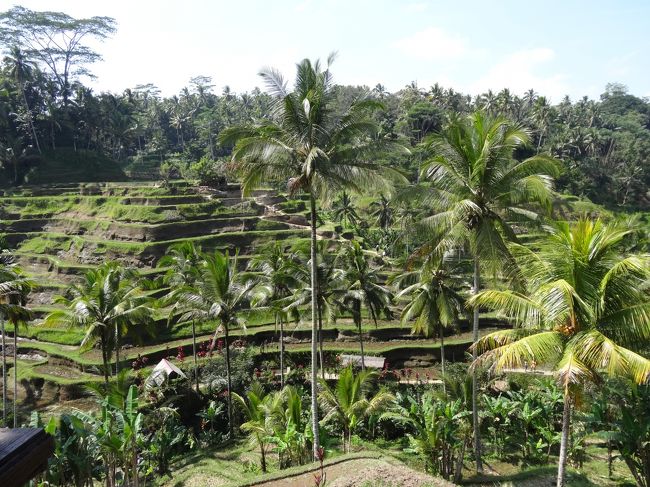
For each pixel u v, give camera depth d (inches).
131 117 4143.7
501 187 840.9
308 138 863.1
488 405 1147.9
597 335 575.5
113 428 811.4
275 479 757.9
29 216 2706.7
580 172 3983.8
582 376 558.6
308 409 1223.5
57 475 753.6
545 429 1076.5
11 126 3531.0
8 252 1412.4
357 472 727.1
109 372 1444.4
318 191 869.8
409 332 1871.3
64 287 2012.8
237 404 1333.7
